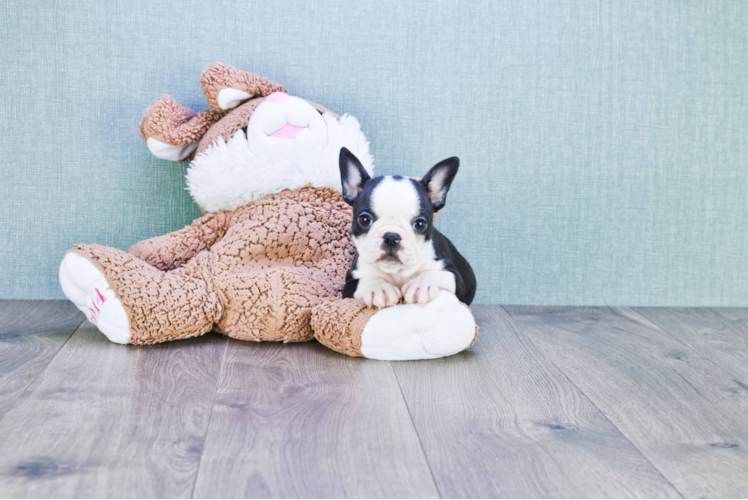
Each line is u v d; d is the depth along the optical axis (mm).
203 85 1646
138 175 1862
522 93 1918
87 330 1554
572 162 1953
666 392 1233
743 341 1630
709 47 1953
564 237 1979
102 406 1076
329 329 1371
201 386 1187
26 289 1881
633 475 892
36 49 1794
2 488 809
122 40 1812
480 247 1963
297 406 1101
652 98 1953
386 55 1878
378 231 1271
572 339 1598
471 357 1417
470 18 1881
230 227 1632
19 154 1828
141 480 838
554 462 923
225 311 1492
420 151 1919
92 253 1441
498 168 1937
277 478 854
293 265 1585
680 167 1989
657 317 1871
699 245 2027
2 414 1029
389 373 1290
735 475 899
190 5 1816
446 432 1014
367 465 898
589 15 1908
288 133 1614
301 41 1854
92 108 1828
